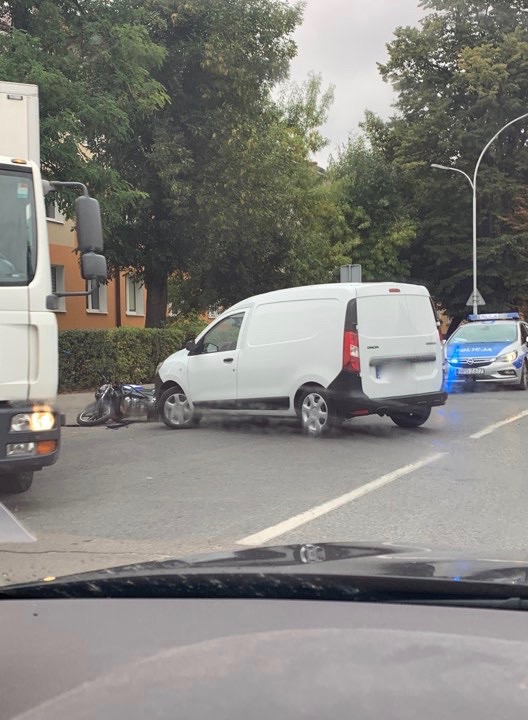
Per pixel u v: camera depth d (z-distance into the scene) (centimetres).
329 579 256
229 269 2575
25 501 678
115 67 1647
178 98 2231
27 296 603
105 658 222
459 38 3741
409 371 1013
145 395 1223
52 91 1433
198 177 2195
